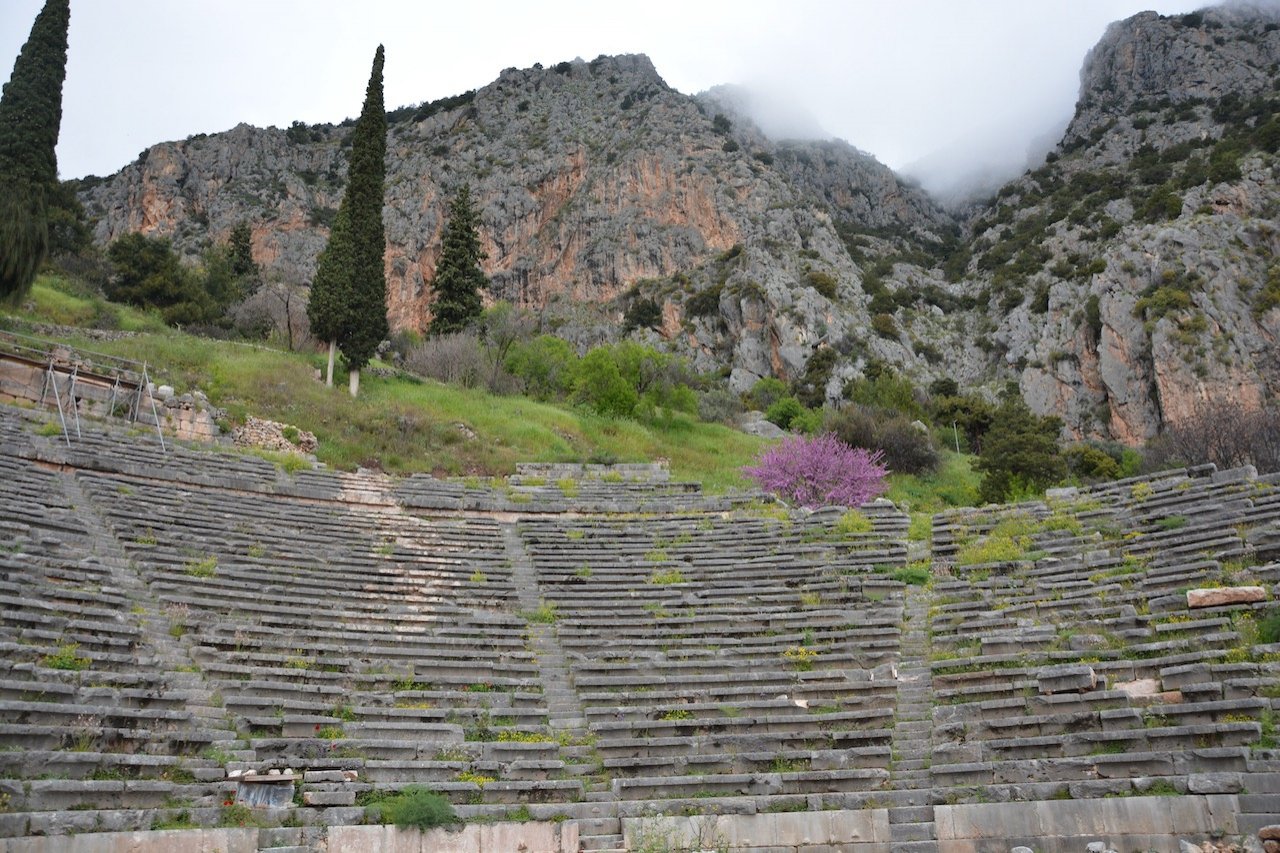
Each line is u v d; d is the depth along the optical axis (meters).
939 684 18.59
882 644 20.61
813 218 154.12
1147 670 16.92
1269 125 128.38
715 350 126.38
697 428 58.66
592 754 17.47
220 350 46.75
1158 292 105.75
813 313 123.69
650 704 19.16
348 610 21.95
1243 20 184.75
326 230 154.12
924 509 48.22
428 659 19.89
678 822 15.27
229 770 14.84
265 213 153.50
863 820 15.00
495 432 45.78
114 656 16.69
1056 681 17.03
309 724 16.61
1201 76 175.38
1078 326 113.44
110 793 13.16
